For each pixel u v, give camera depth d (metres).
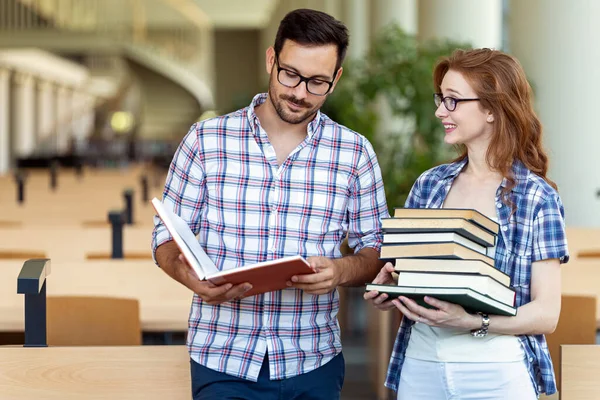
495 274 2.26
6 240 5.15
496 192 2.38
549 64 6.04
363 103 7.81
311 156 2.44
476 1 8.30
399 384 2.44
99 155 21.17
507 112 2.36
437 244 2.25
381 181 2.54
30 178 11.62
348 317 6.07
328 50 2.31
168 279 4.11
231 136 2.44
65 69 28.28
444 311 2.23
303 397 2.43
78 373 2.67
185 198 2.45
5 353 2.66
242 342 2.40
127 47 22.80
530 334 2.34
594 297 3.43
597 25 5.98
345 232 2.54
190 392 2.68
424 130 7.08
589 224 6.02
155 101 28.44
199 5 24.05
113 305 3.52
